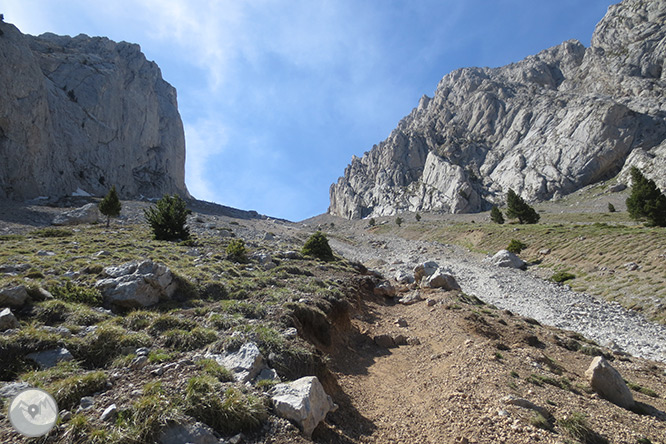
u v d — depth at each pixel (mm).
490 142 171375
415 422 8734
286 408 6816
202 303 13516
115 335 8844
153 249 23797
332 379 10125
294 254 32062
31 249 19266
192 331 9797
